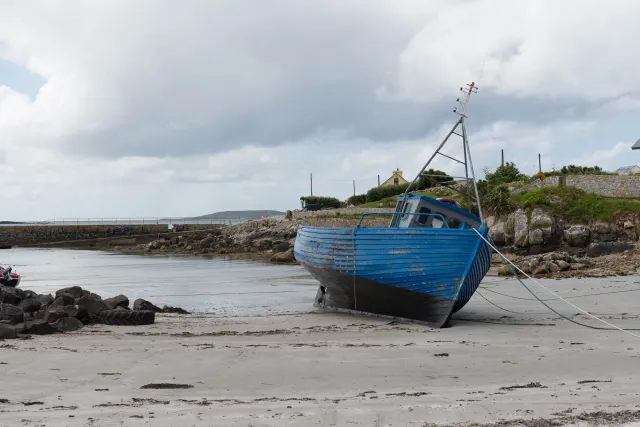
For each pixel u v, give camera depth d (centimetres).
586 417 731
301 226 2180
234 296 2688
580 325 1644
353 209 7481
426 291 1698
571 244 4322
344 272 1847
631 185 4641
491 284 2789
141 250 7094
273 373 1066
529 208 4562
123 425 724
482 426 702
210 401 862
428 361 1165
